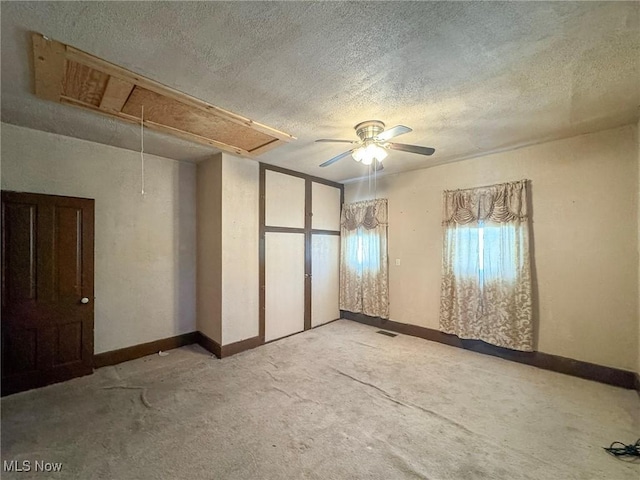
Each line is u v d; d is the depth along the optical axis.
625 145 2.92
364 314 5.10
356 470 1.82
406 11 1.45
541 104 2.44
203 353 3.75
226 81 2.08
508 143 3.37
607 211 3.02
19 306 2.73
